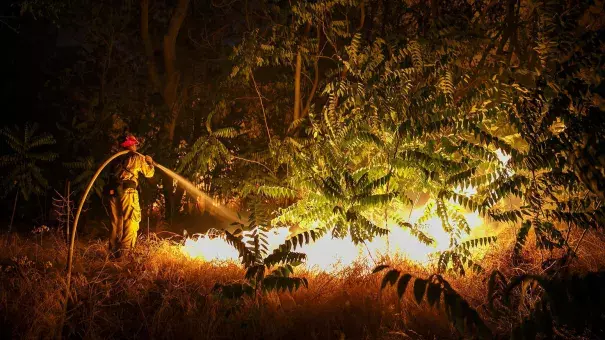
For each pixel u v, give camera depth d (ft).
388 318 18.08
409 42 23.09
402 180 23.38
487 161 21.38
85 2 35.91
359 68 24.95
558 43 19.27
